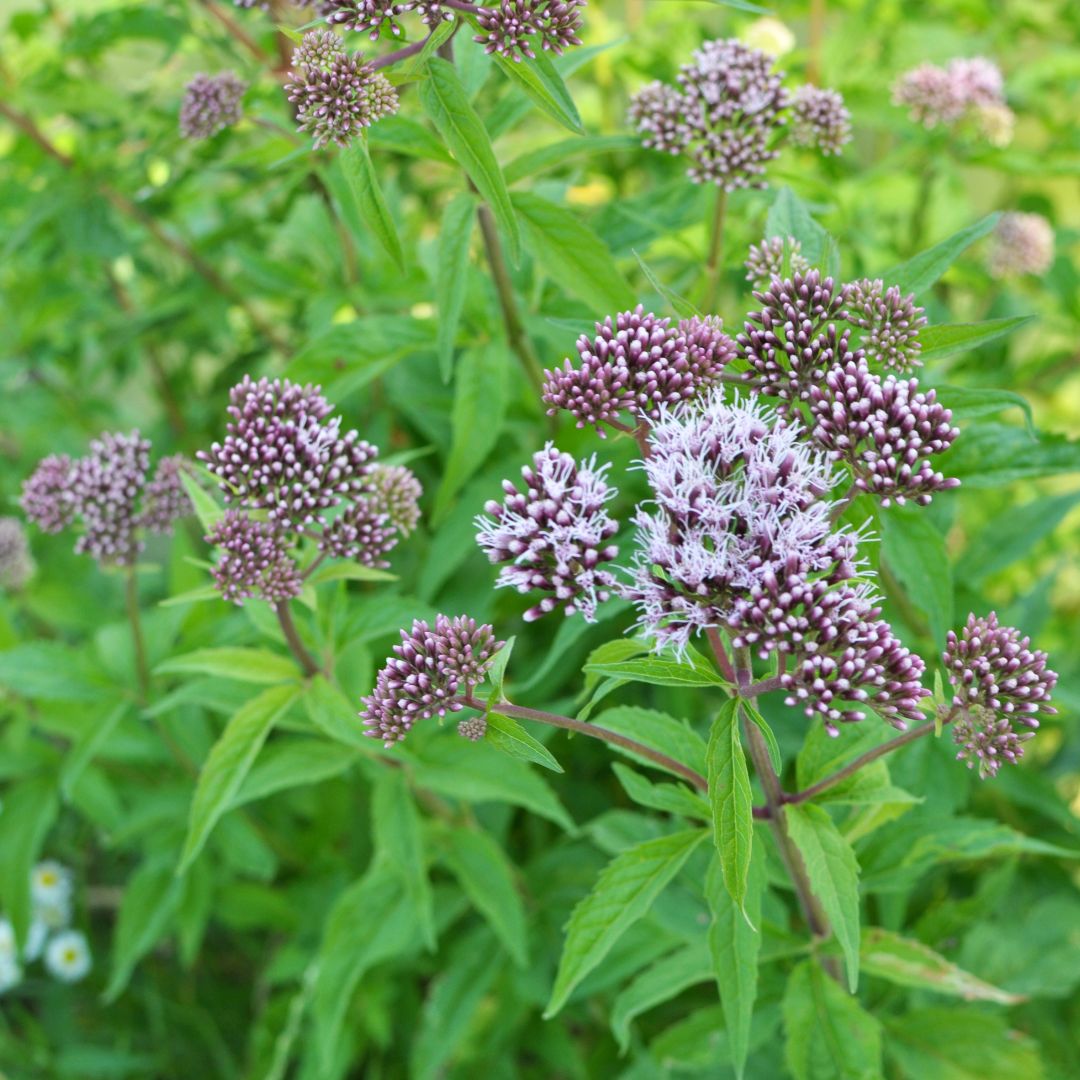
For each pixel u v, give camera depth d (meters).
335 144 0.33
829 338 0.30
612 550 0.28
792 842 0.33
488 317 0.42
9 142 0.64
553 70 0.32
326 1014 0.45
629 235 0.45
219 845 0.54
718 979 0.30
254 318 0.61
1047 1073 0.48
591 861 0.52
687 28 0.60
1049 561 0.65
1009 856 0.46
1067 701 0.46
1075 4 0.65
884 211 0.64
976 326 0.30
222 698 0.41
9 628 0.52
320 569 0.37
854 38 0.60
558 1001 0.31
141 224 0.58
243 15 0.51
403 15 0.33
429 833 0.46
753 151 0.41
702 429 0.28
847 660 0.27
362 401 0.54
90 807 0.53
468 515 0.45
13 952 0.60
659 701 0.50
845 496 0.30
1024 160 0.54
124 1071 0.62
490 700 0.28
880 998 0.45
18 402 0.65
